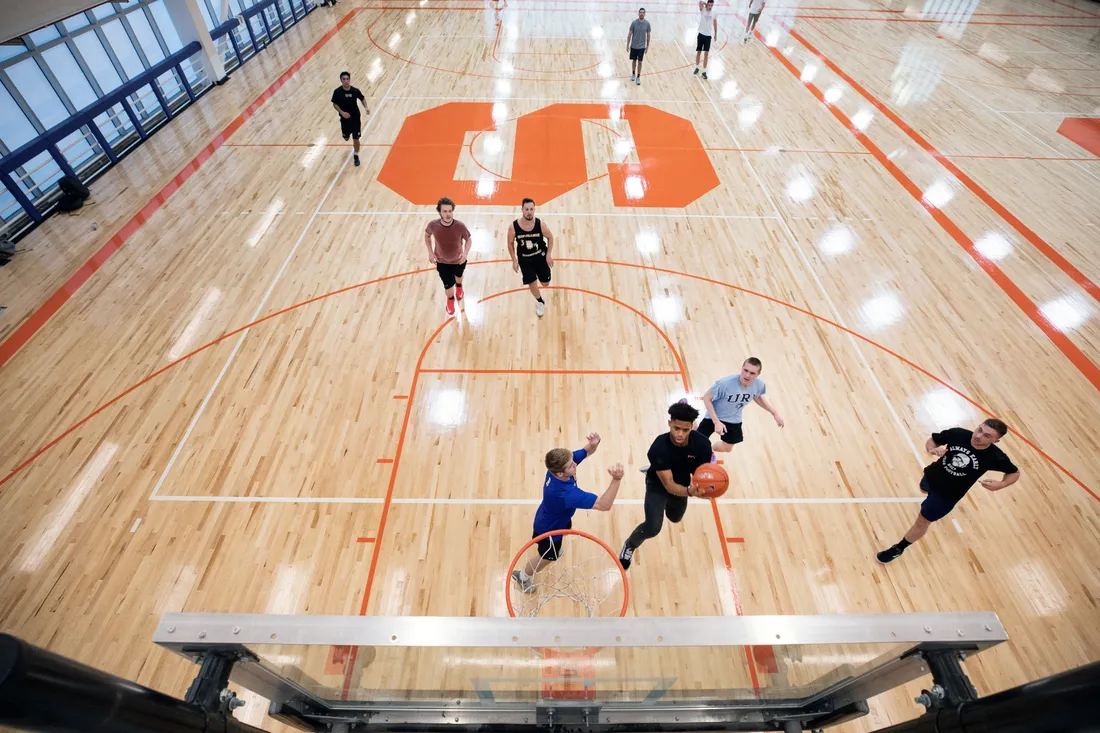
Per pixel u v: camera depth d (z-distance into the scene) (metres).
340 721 2.53
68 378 6.49
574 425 6.16
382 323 7.34
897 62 15.81
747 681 2.35
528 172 10.47
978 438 4.23
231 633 1.68
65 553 4.95
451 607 4.72
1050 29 19.30
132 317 7.33
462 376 6.67
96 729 1.10
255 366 6.71
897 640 1.69
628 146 11.34
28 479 5.48
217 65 13.80
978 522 5.36
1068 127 12.45
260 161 10.76
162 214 9.30
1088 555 5.12
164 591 4.74
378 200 9.69
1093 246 8.87
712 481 3.63
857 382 6.65
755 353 6.99
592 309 7.58
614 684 2.38
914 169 10.77
